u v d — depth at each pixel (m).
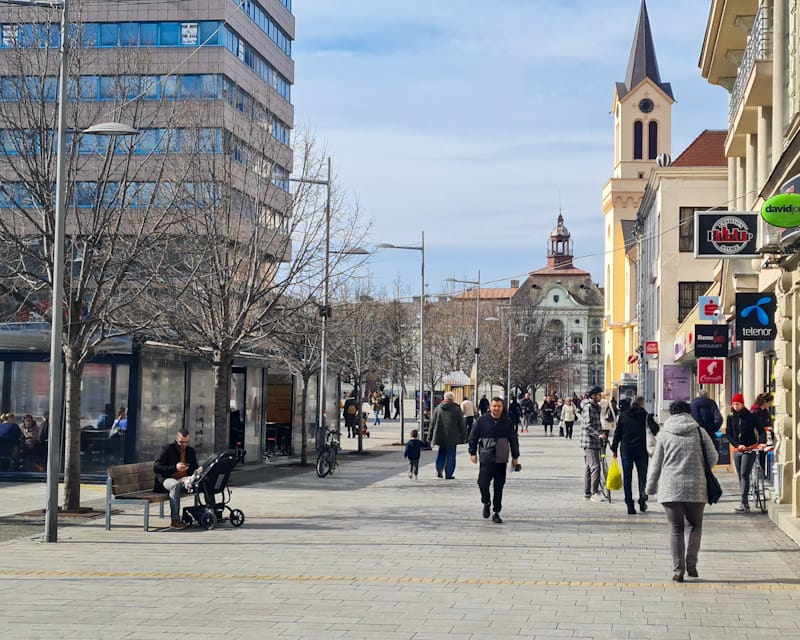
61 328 15.46
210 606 10.27
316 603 10.41
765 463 20.38
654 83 90.31
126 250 19.77
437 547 14.43
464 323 86.00
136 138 19.98
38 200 18.33
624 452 18.62
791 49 18.45
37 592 11.09
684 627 9.25
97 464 23.92
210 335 24.06
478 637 8.88
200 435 27.14
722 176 51.12
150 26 52.34
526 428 66.38
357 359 41.84
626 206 90.00
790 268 16.83
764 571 12.30
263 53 61.12
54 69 19.50
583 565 12.81
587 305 147.50
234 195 25.58
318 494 22.62
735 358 30.25
